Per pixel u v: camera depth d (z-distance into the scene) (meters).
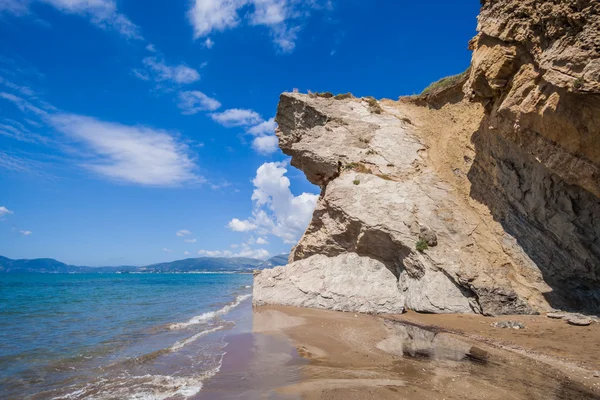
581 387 6.66
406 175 21.98
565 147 11.51
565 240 14.45
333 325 13.67
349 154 24.14
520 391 6.45
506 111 13.34
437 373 7.58
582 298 14.41
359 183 21.56
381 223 18.83
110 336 13.24
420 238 17.44
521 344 10.05
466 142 21.27
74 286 53.22
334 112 26.31
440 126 24.59
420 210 19.06
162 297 31.80
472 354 9.13
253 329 13.55
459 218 18.25
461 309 15.09
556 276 14.94
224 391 6.91
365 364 8.37
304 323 14.30
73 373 8.58
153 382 7.68
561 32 10.51
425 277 16.36
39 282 69.69
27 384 7.79
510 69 13.30
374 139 24.69
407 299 16.92
